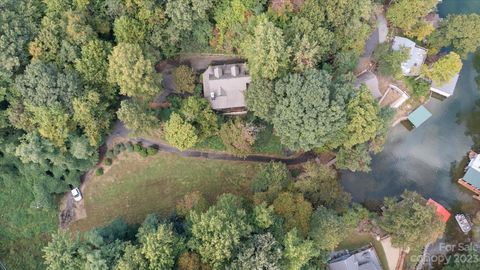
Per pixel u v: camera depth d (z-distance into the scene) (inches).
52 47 4151.1
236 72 4527.6
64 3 4215.1
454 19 4495.6
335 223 3900.1
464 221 4463.6
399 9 4512.8
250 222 3907.5
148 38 4377.5
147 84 4158.5
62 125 4163.4
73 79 4126.5
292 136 4128.9
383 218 4153.5
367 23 4539.9
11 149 4315.9
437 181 4640.8
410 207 4057.6
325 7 4197.8
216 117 4426.7
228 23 4387.3
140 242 3914.9
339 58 4350.4
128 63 4050.2
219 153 4675.2
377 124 4092.0
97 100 4197.8
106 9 4338.1
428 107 4837.6
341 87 4111.7
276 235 3863.2
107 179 4645.7
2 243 4539.9
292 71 4234.7
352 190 4621.1
